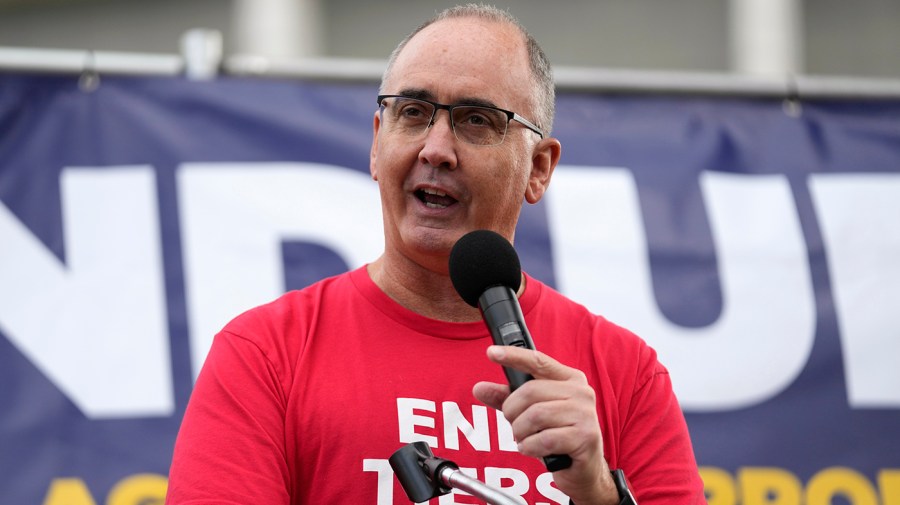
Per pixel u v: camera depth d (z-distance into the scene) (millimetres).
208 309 4441
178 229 4504
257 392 2432
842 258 4770
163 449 4301
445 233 2516
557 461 2111
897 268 4766
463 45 2568
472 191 2521
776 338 4664
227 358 2480
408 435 2455
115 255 4461
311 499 2432
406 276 2641
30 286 4402
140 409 4328
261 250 4520
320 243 4555
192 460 2359
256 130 4637
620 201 4750
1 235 4434
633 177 4789
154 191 4527
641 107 4922
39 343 4352
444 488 2184
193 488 2316
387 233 2652
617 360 2672
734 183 4844
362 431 2449
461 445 2479
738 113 4953
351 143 4668
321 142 4656
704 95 4969
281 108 4672
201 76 4676
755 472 4512
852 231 4805
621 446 2600
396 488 2418
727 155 4883
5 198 4469
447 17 2645
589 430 2096
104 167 4543
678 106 4941
